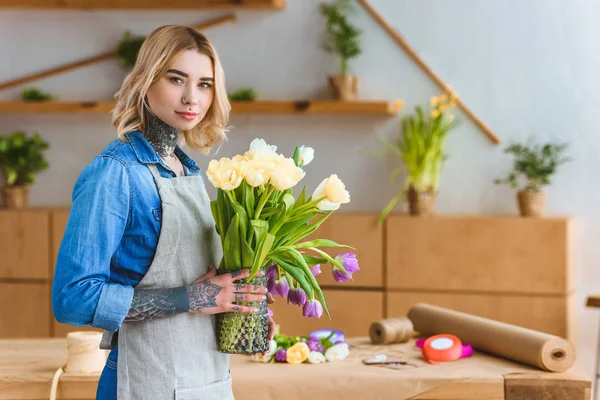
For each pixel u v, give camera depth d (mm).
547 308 4098
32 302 4629
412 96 4582
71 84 4902
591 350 4367
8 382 2377
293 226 1770
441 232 4230
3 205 4891
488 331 2672
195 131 1894
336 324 4367
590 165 4387
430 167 4402
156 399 1683
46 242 4605
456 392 2389
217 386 1771
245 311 1733
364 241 4340
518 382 2377
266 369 2498
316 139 4707
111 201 1628
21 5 4789
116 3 4707
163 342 1694
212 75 1767
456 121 4523
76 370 2418
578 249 4395
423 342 2811
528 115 4457
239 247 1733
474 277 4191
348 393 2396
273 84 4730
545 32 4426
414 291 4281
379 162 4633
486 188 4508
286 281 1854
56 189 4969
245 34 4738
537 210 4223
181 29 1749
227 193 1693
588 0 4367
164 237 1695
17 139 4781
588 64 4383
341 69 4578
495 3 4473
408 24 4566
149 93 1739
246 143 4766
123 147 1699
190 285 1695
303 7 4672
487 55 4492
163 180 1726
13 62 4961
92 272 1588
